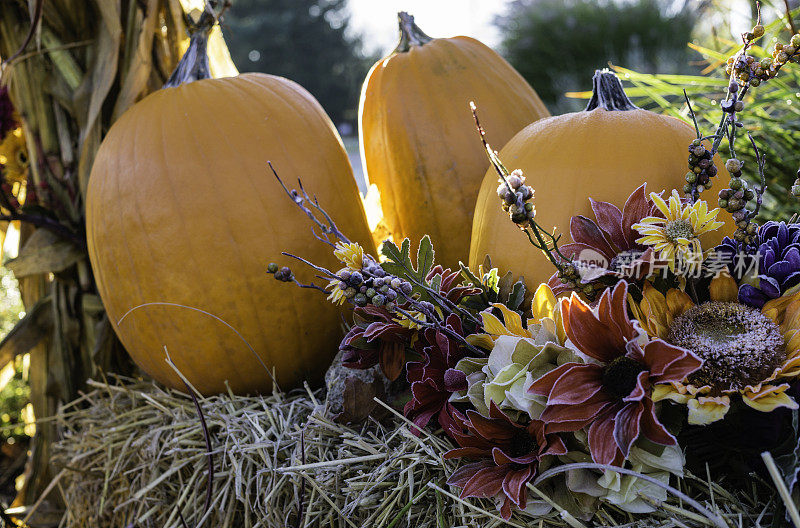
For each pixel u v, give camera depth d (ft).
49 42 5.34
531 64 15.83
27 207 5.26
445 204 4.50
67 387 5.67
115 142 4.35
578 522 2.79
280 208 4.13
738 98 3.14
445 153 4.48
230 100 4.32
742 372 2.64
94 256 4.46
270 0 59.11
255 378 4.39
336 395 3.79
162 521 4.17
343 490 3.41
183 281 4.09
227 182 4.08
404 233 4.74
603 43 15.19
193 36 4.69
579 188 3.39
